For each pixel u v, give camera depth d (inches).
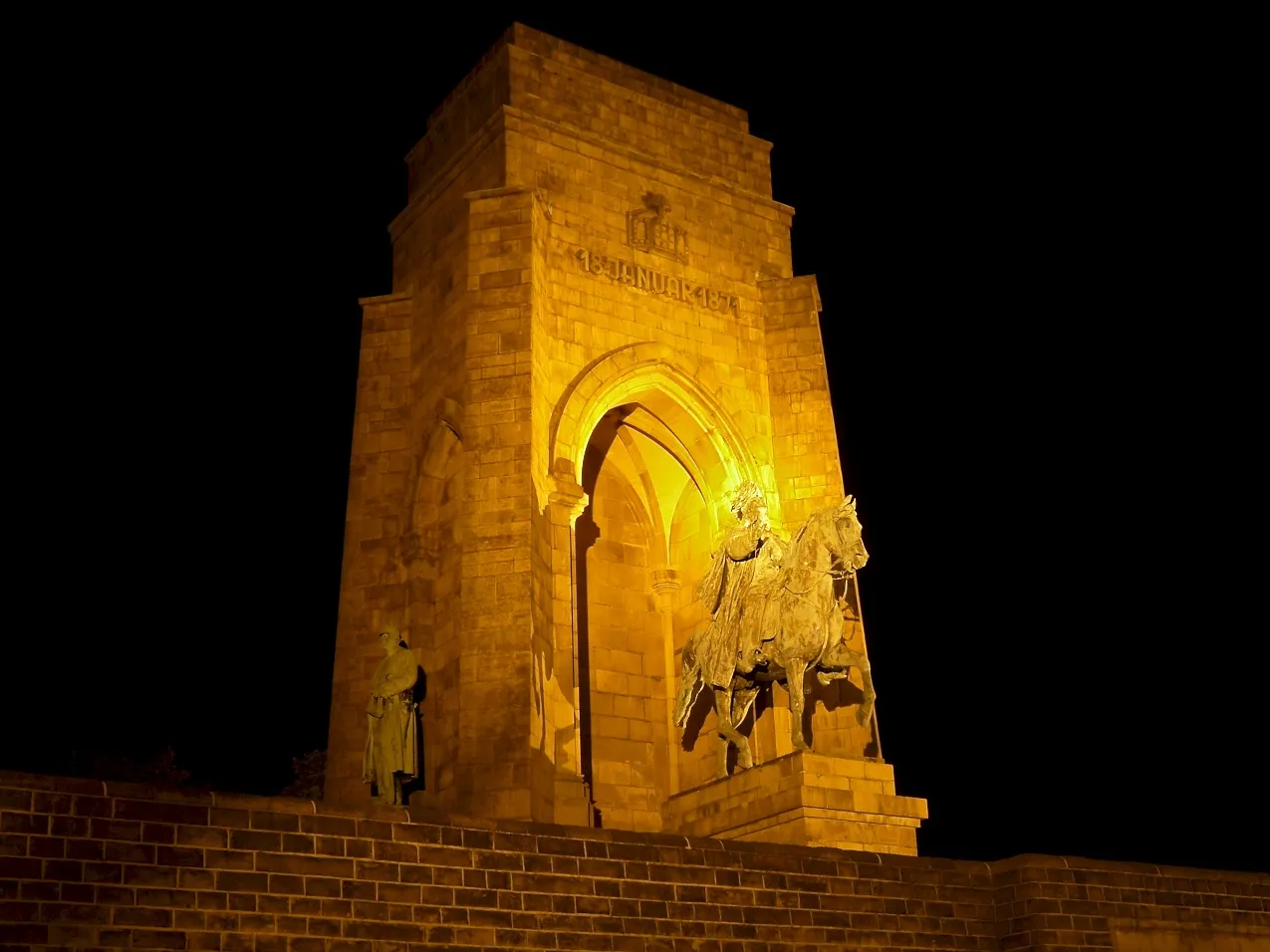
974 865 884.6
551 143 1282.0
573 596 1149.7
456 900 684.7
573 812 1071.0
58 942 577.0
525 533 1097.4
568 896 720.3
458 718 1065.5
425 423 1227.9
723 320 1333.7
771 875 798.5
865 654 1125.7
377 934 655.1
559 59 1325.0
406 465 1251.2
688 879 766.5
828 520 1109.1
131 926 595.8
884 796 1083.3
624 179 1315.2
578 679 1154.7
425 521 1203.2
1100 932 876.6
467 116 1346.0
